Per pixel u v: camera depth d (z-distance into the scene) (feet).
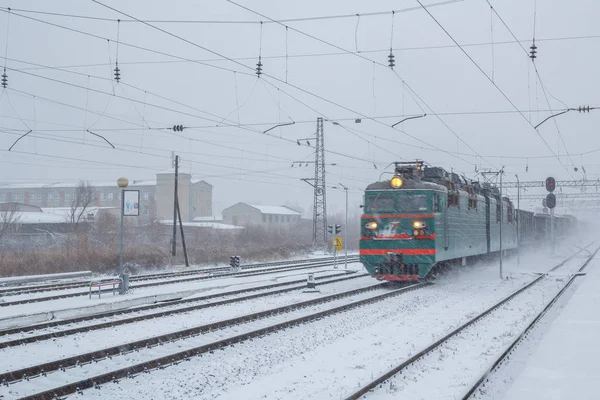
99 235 161.79
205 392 29.68
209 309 56.08
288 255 155.12
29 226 180.45
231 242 180.34
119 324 47.32
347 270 106.63
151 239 181.78
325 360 36.04
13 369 33.27
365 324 48.39
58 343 40.32
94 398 28.19
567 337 40.09
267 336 42.96
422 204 72.18
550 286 80.23
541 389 28.30
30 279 86.58
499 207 107.65
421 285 75.10
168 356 34.53
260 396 28.60
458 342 41.06
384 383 30.22
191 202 280.10
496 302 61.82
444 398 27.78
